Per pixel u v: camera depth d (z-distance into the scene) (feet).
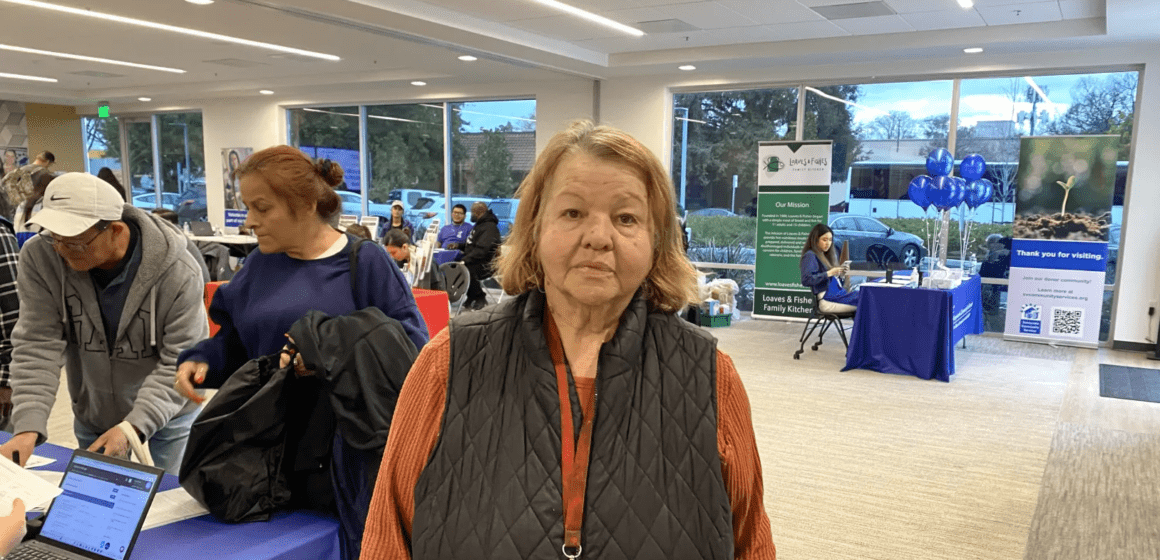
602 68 28.81
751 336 25.41
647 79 30.68
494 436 2.93
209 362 5.64
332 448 5.22
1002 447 14.06
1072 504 11.41
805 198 26.63
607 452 2.87
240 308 5.66
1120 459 13.41
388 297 5.70
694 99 30.63
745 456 3.13
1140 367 20.94
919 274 21.06
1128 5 17.75
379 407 5.08
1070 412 16.39
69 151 45.47
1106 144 22.74
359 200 38.47
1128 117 23.71
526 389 2.96
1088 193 23.13
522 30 24.38
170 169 44.42
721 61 26.94
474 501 2.88
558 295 3.05
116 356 6.48
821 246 22.30
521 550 2.79
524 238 3.18
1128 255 23.47
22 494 4.55
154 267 6.32
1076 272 23.47
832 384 18.81
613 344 2.97
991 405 16.96
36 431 6.05
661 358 3.02
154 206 45.21
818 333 25.95
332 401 5.02
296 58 29.09
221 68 32.07
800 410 16.48
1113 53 23.12
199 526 5.15
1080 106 24.34
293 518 5.32
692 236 31.24
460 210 32.89
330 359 4.98
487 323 3.12
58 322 6.46
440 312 15.30
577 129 3.03
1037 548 9.95
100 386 6.57
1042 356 22.31
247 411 4.99
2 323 6.98
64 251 6.02
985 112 25.70
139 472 4.85
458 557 2.85
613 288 2.87
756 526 3.36
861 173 27.86
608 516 2.81
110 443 5.74
